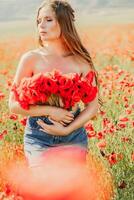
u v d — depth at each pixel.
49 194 3.98
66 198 4.01
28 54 4.04
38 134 3.91
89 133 4.86
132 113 5.88
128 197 4.40
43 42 4.13
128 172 4.64
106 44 12.07
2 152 4.84
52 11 3.97
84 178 4.04
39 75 3.74
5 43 12.92
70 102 3.81
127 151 4.93
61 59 4.04
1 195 3.92
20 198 3.84
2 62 10.52
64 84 3.73
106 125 4.97
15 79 4.02
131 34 13.19
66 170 3.92
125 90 6.37
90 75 3.92
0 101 6.61
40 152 3.90
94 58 10.05
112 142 5.05
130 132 5.25
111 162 4.37
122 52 10.41
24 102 3.79
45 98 3.76
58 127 3.87
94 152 4.94
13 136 5.56
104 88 6.45
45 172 3.90
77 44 4.06
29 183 3.99
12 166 4.62
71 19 4.04
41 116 3.90
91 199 4.16
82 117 3.99
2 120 5.79
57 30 4.00
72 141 3.94
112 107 6.30
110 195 4.39
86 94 3.86
